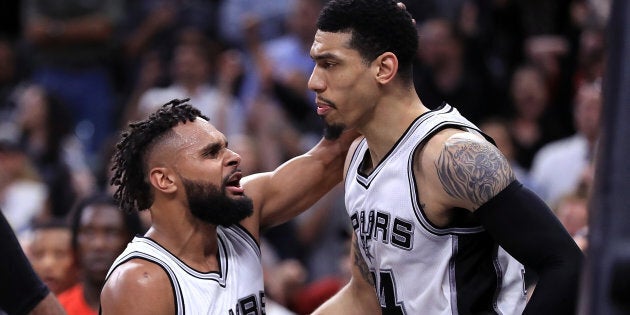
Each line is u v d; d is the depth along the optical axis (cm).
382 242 420
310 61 1029
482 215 392
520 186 391
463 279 412
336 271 879
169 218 423
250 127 973
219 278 425
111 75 1212
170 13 1200
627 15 195
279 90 1004
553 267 377
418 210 405
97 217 600
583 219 665
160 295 408
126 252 424
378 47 407
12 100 1208
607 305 195
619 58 196
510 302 420
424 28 1011
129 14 1238
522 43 1048
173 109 429
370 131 422
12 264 368
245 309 429
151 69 1153
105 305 414
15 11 1319
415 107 420
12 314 377
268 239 900
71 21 1184
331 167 471
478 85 991
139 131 426
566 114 986
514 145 946
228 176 422
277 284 827
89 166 1114
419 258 412
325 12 414
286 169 469
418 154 407
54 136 1048
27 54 1258
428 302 416
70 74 1186
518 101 972
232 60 1030
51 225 662
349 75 407
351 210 441
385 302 431
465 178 388
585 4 1022
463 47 1002
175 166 418
